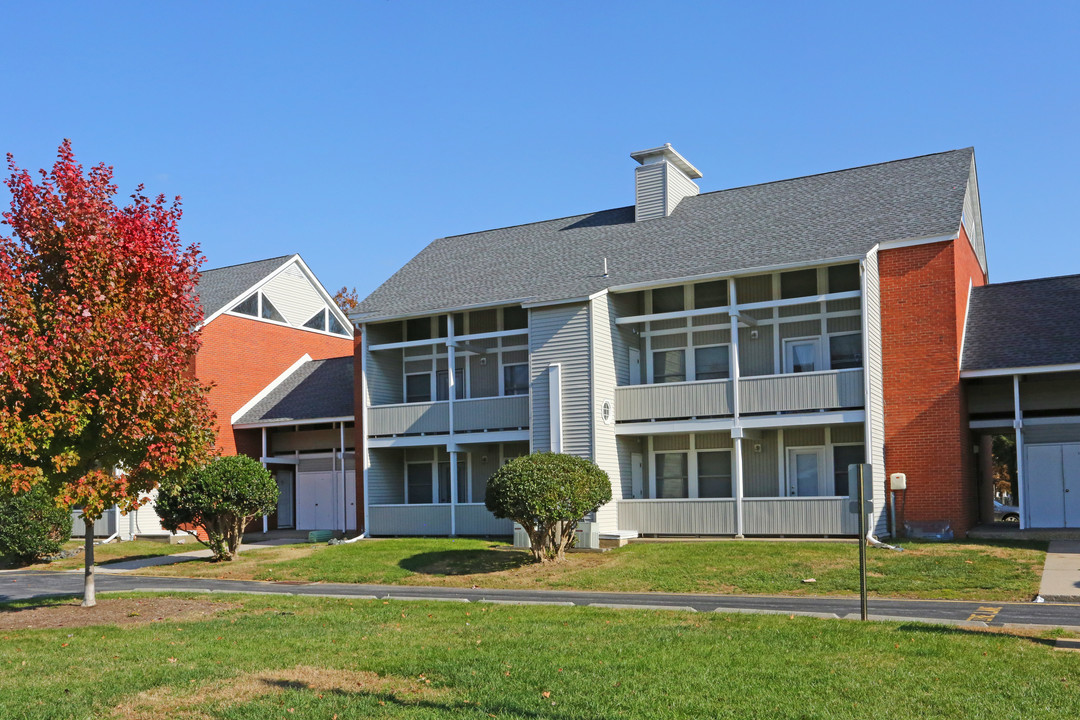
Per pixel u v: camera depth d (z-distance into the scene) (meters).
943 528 23.33
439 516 28.91
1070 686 9.39
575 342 25.97
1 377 13.99
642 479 27.70
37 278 15.25
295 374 38.50
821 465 25.47
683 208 31.11
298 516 35.94
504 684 9.85
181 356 16.39
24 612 16.36
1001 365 23.64
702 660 10.76
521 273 29.84
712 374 26.72
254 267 40.19
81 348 14.52
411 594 19.56
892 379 24.33
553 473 21.98
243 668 10.86
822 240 25.41
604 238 30.62
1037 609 15.42
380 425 29.95
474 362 30.08
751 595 18.28
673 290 27.53
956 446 23.47
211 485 26.00
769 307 25.48
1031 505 25.09
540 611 15.55
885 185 27.67
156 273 15.84
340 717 8.84
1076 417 24.42
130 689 9.97
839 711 8.65
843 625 13.11
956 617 14.42
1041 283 27.31
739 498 24.72
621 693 9.37
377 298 31.31
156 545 32.31
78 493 15.00
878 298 24.52
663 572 20.69
